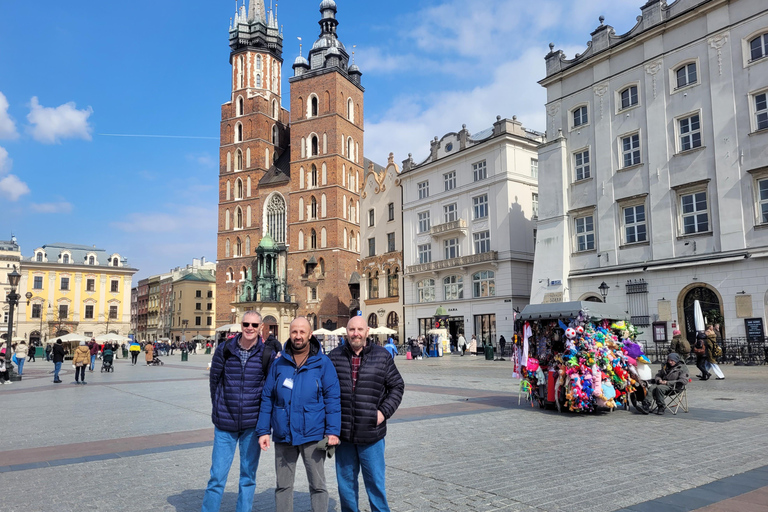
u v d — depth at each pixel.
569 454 8.96
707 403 14.56
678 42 32.59
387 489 7.14
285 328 70.31
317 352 5.73
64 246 109.56
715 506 6.25
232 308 84.44
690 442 9.73
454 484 7.32
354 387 5.78
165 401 17.14
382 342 60.59
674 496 6.63
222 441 5.91
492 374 26.00
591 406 13.22
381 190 63.53
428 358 45.31
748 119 29.19
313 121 81.12
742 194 29.16
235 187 87.75
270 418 5.67
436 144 55.03
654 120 33.44
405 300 57.03
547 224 39.03
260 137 86.75
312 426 5.49
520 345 15.38
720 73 30.48
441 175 54.25
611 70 36.06
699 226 31.17
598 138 36.53
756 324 27.95
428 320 54.56
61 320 104.00
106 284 109.88
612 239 35.16
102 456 9.27
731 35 30.16
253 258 83.94
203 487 7.38
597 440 10.09
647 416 12.88
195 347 89.00
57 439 10.92
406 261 57.66
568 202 38.12
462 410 14.10
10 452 9.68
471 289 50.16
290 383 5.56
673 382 13.05
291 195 81.62
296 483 7.74
